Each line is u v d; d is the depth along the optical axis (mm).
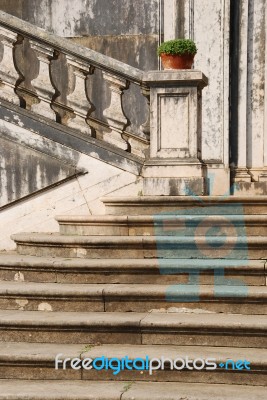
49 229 7793
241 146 9789
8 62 7840
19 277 6527
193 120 7512
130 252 6551
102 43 10234
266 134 9672
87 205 7738
